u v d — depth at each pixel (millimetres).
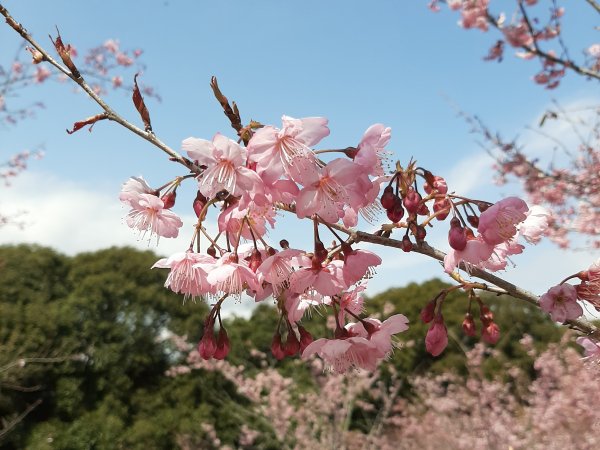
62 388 14594
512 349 13766
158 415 15125
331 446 10188
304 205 1553
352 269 1686
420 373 15164
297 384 12453
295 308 1810
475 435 9578
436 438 10438
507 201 1669
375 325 1827
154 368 16422
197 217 1762
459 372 14484
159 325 16766
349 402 10945
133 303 16516
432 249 1799
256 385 11312
